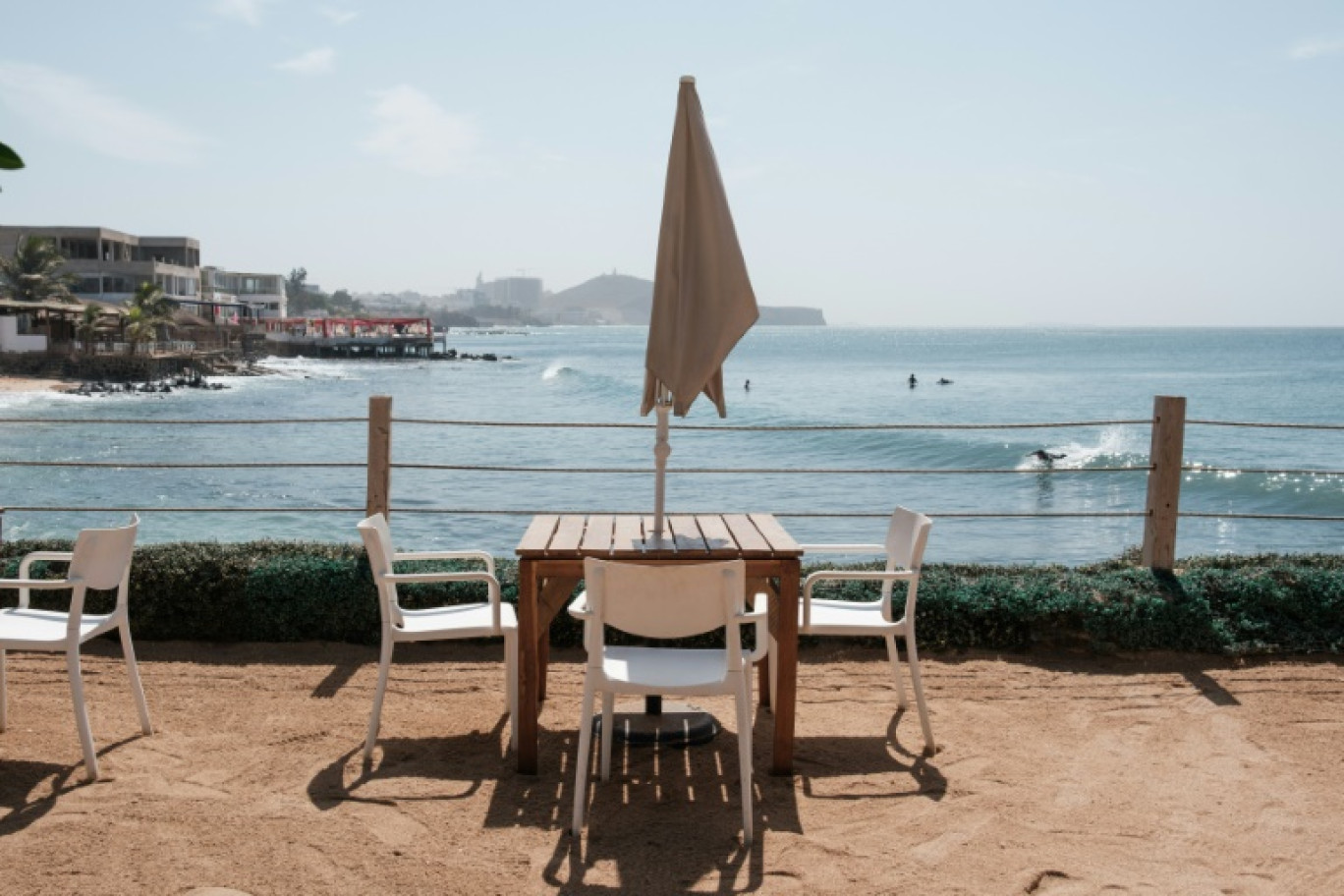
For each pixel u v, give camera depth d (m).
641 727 4.62
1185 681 5.42
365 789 4.04
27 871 3.34
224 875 3.35
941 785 4.12
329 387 56.22
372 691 5.22
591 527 4.68
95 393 49.78
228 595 5.91
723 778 4.20
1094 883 3.36
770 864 3.47
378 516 4.67
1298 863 3.51
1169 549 6.38
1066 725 4.81
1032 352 106.50
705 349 4.09
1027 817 3.84
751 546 4.20
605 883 3.34
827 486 20.34
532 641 4.15
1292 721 4.87
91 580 4.14
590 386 54.62
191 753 4.37
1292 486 21.28
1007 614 5.84
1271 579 6.08
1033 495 19.53
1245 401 42.28
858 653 5.82
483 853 3.53
